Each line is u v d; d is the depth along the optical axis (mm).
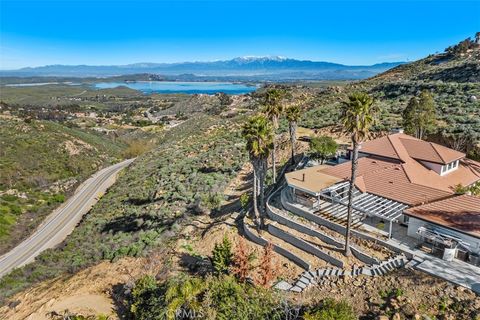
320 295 21594
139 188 51969
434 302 19156
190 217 37562
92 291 27828
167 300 21844
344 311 18797
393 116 57812
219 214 36719
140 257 31781
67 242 42906
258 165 30484
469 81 73000
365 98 22453
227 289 21688
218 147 59781
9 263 43250
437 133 46438
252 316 20234
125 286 26641
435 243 23375
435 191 28469
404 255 23453
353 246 25078
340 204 30672
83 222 48719
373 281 21719
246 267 23547
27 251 46438
